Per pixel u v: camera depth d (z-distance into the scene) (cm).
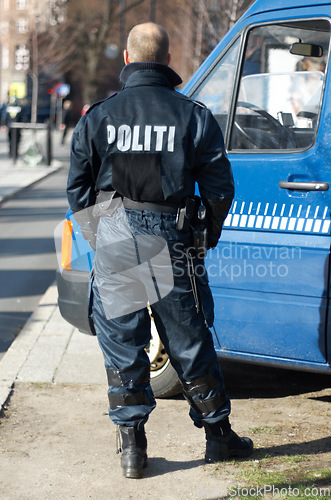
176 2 3425
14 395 523
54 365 583
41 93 5788
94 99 5756
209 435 403
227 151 477
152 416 486
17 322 734
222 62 488
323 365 448
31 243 1167
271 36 478
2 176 2120
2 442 442
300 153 450
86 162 378
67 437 450
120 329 381
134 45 379
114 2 5194
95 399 516
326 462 402
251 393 534
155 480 388
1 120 4984
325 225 438
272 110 473
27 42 5075
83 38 5422
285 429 457
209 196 372
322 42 461
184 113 367
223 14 2150
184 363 385
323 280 438
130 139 366
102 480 390
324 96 446
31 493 377
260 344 466
